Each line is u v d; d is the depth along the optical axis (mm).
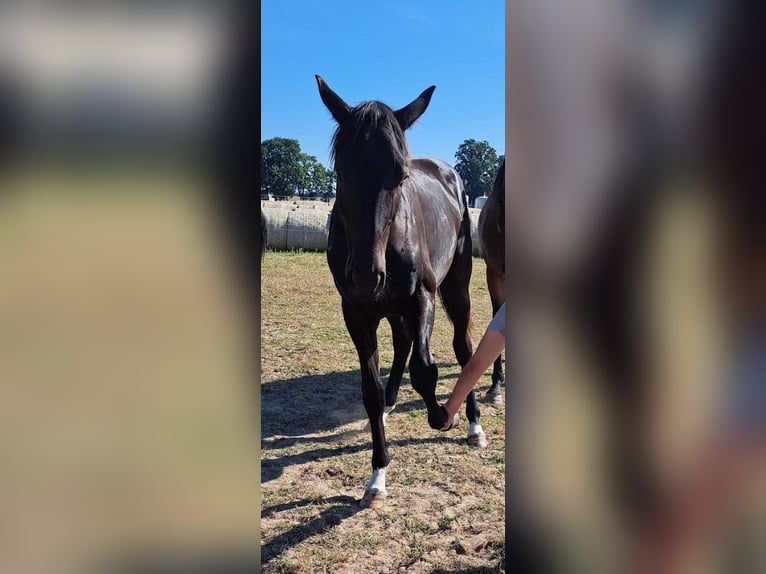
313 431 3625
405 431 3607
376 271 2277
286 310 7488
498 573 2174
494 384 4191
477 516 2600
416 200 2854
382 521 2553
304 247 15086
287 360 5207
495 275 4254
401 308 2637
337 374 4820
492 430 3641
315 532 2453
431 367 2422
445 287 3646
